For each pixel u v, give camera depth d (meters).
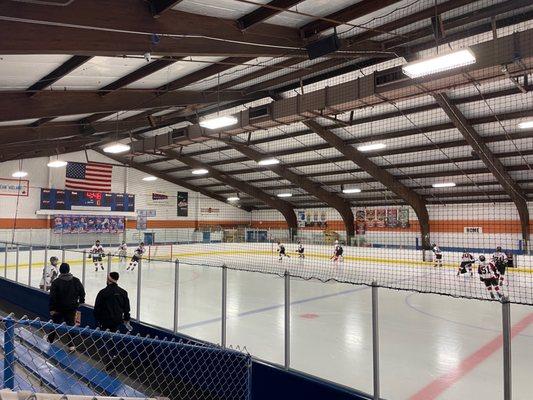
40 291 8.95
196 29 5.71
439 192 21.22
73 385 3.24
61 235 23.06
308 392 4.36
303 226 29.23
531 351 7.03
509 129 14.15
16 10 4.09
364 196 24.59
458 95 12.63
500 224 20.34
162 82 9.16
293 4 5.79
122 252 19.45
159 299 11.45
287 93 13.26
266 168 23.31
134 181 27.08
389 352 6.99
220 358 4.96
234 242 26.73
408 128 15.36
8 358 2.41
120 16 4.87
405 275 16.94
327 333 8.13
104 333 2.76
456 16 8.38
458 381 5.69
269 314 9.80
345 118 15.49
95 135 16.53
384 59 10.52
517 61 7.14
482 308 10.62
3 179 21.44
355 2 6.55
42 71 6.53
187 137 14.00
